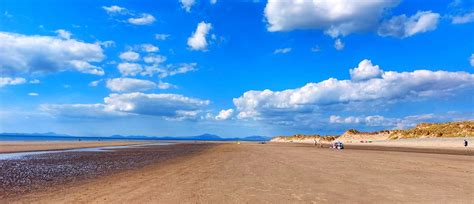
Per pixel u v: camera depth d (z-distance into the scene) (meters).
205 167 28.28
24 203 13.90
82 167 30.23
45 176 23.64
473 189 16.52
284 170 25.31
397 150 67.75
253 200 13.91
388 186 17.41
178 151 61.72
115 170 27.42
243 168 27.02
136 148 76.31
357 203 13.35
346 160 35.91
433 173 23.28
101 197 14.73
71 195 15.55
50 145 83.69
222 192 15.68
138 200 13.91
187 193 15.43
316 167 27.67
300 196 14.76
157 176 22.34
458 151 62.81
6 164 32.84
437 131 118.31
